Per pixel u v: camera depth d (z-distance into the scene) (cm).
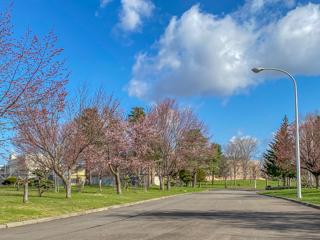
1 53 2008
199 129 7125
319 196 3825
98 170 5206
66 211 2331
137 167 5356
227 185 11312
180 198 4400
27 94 2086
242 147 11906
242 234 1409
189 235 1381
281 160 6378
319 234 1420
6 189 4553
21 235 1431
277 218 2011
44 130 3100
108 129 3891
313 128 5525
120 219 2022
